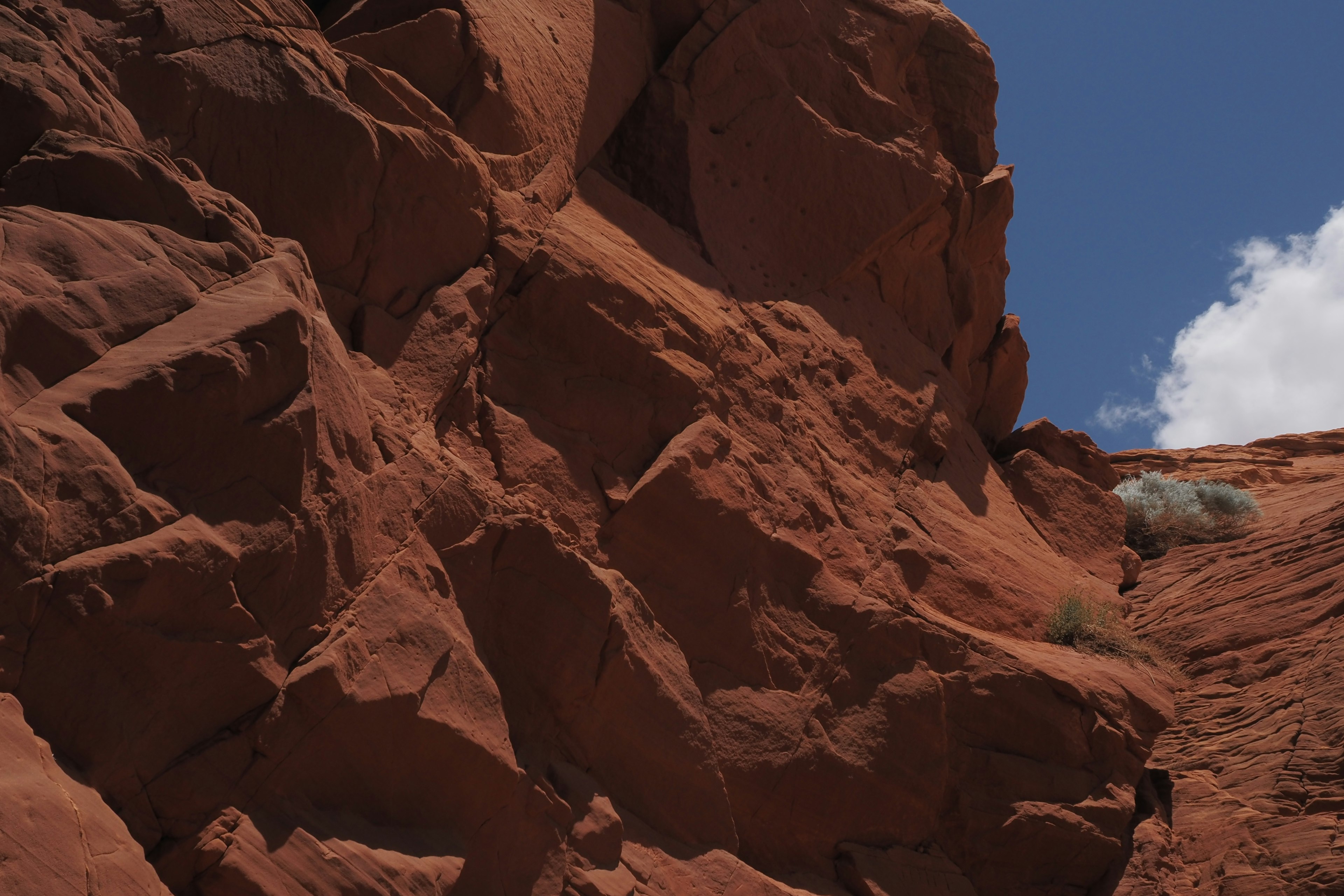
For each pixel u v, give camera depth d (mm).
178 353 5371
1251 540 13734
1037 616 11898
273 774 5598
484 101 9445
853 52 13539
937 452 12961
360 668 6031
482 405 8555
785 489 10203
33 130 6047
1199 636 12055
